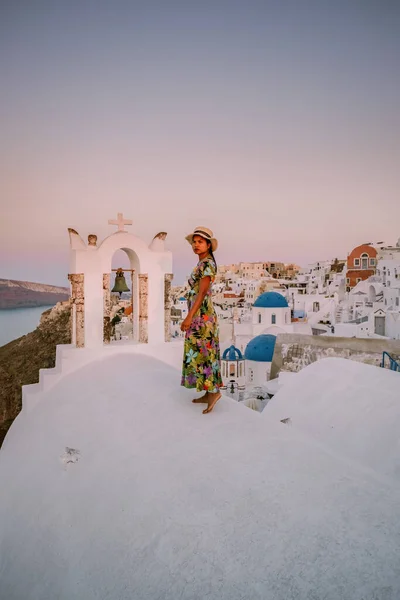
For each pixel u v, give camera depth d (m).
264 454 3.97
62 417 5.85
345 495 3.31
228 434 4.38
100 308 7.65
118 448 4.52
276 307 43.16
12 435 6.89
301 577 2.62
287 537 2.93
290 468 3.72
